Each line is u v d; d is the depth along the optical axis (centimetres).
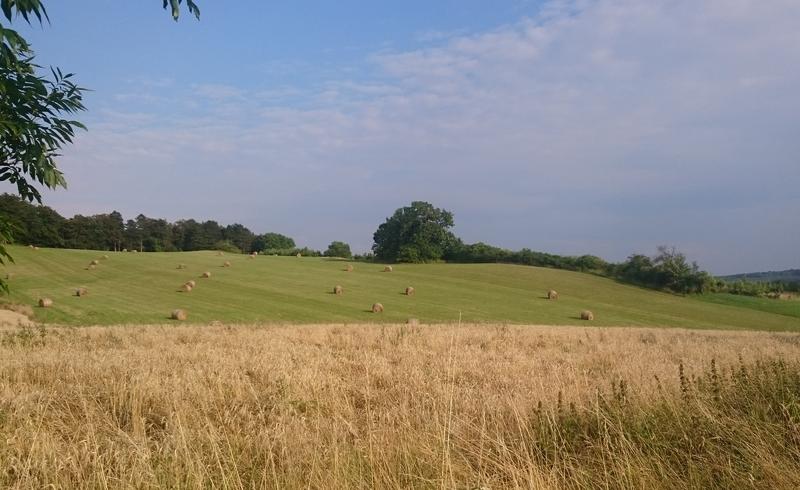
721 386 576
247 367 978
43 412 539
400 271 7575
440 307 4812
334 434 457
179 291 4953
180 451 422
